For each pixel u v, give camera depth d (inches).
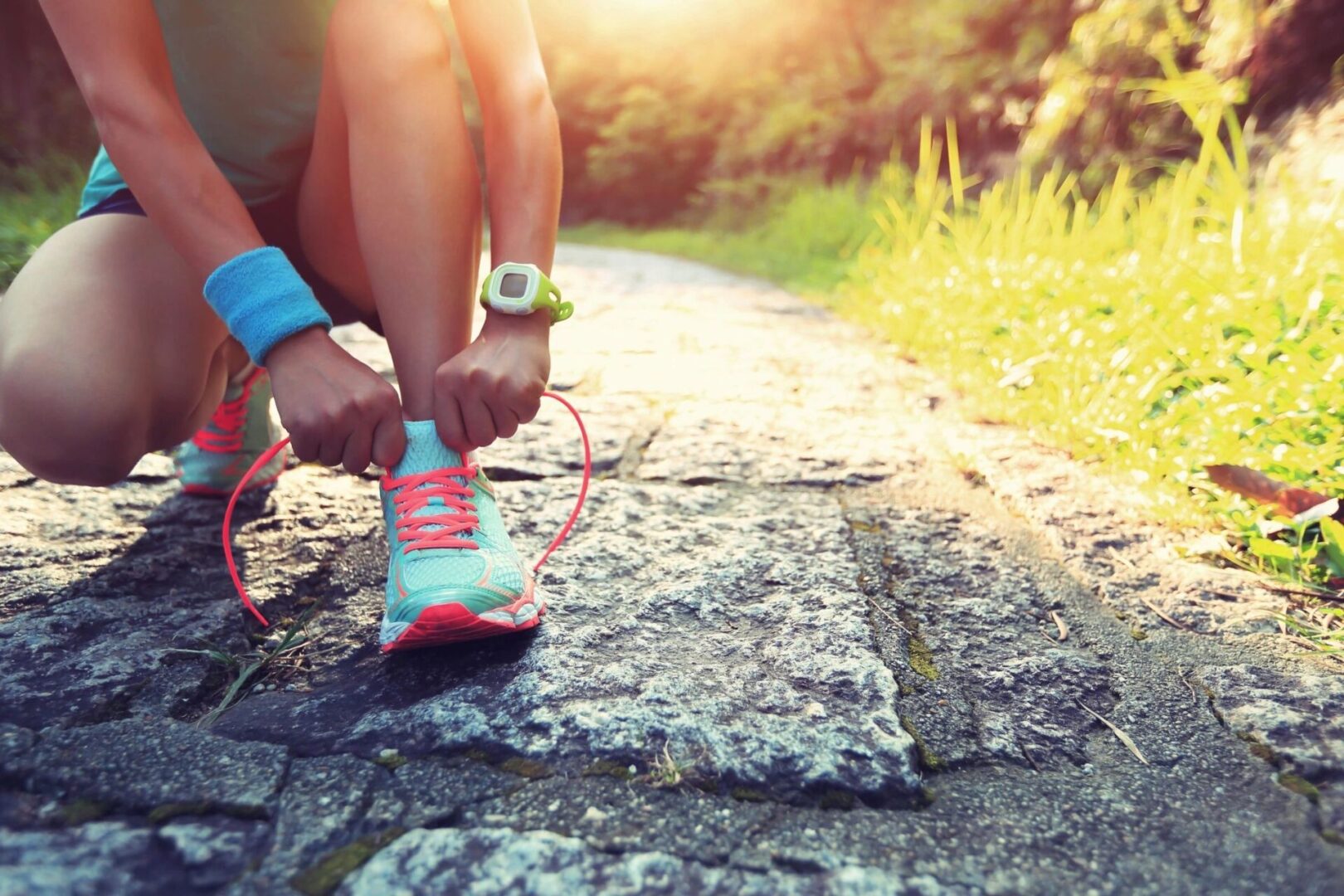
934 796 37.2
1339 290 76.9
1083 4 194.7
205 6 46.9
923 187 173.2
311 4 48.4
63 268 43.7
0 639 45.3
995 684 45.5
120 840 32.2
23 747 37.1
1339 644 48.7
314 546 58.2
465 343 44.9
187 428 50.9
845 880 31.9
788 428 85.4
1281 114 141.0
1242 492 59.5
